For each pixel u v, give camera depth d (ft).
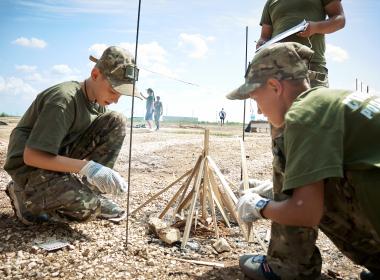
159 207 13.98
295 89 7.31
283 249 7.97
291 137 6.54
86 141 12.35
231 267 9.21
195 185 11.10
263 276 8.22
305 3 11.80
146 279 8.46
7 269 8.53
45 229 11.03
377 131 6.50
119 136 12.60
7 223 11.55
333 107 6.58
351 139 6.54
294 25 11.85
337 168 6.15
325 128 6.39
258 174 21.44
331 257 10.14
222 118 79.15
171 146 31.09
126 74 10.48
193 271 8.93
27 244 9.95
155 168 23.63
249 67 7.79
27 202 10.77
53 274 8.48
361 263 8.04
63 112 10.30
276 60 7.32
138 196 15.56
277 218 6.88
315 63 11.68
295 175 6.36
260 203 7.38
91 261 9.21
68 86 10.81
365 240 7.53
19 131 11.17
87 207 10.77
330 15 11.95
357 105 6.63
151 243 10.50
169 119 129.29
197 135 45.50
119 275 8.58
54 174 10.72
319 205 6.37
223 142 33.45
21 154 10.75
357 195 6.59
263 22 13.23
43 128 10.07
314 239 7.91
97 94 10.99
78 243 10.18
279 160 7.81
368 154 6.48
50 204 10.61
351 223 7.44
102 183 10.28
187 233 10.34
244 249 10.44
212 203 11.46
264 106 7.58
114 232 11.18
